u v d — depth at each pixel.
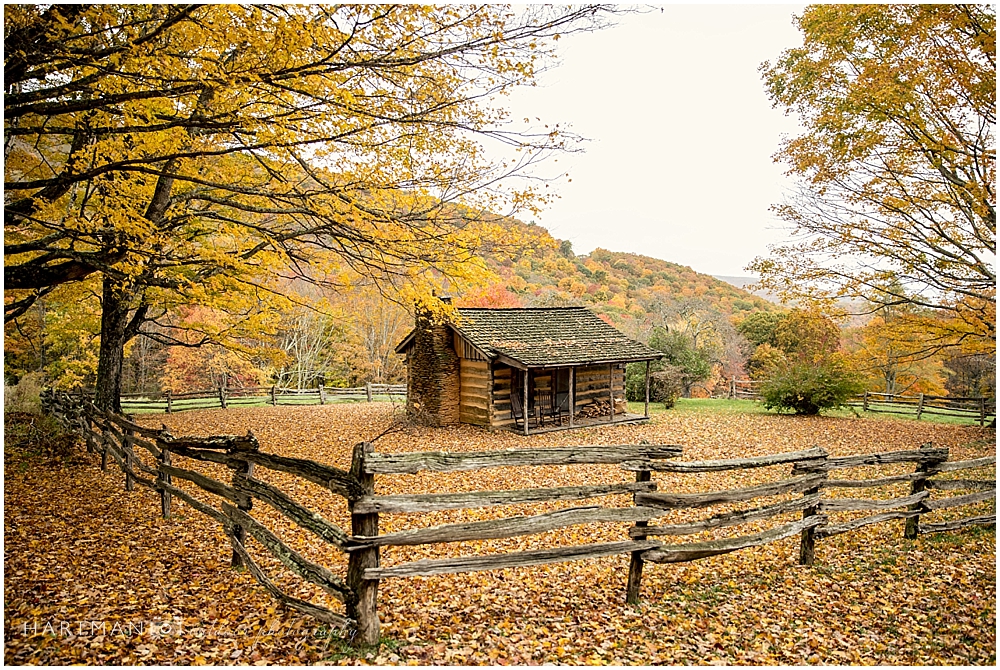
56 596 4.94
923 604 5.21
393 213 6.43
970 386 27.73
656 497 5.20
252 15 4.50
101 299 12.38
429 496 4.27
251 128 5.23
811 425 18.19
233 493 5.52
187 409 23.22
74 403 12.73
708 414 21.38
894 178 12.58
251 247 7.88
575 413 18.97
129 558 6.04
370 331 32.88
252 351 12.38
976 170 11.45
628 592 5.17
